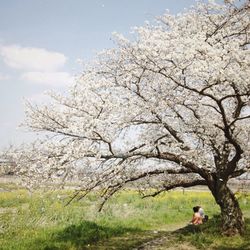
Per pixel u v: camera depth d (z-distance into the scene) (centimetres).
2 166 1073
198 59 991
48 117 1083
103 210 2061
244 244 1110
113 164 1085
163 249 1173
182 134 1150
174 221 2005
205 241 1180
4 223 1484
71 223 1631
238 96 1118
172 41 1024
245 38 1264
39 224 1570
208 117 1180
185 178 1406
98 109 1068
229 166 1205
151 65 1038
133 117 1055
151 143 1093
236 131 1216
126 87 1100
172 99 1072
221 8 1234
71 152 977
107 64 1152
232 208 1220
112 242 1384
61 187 1096
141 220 1923
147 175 1201
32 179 1067
